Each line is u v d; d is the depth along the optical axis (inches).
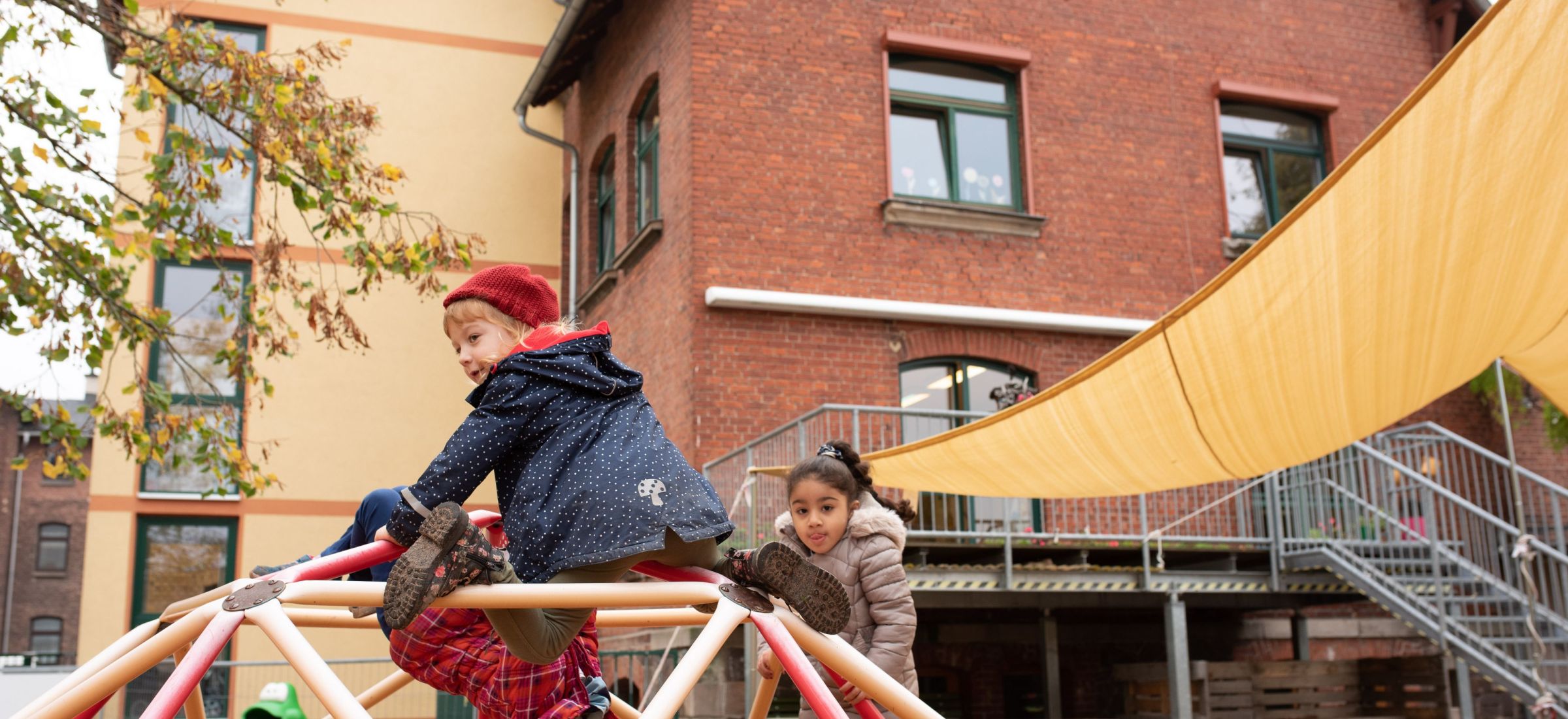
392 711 483.8
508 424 88.7
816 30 444.1
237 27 556.7
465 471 87.0
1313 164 508.1
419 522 85.0
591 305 544.1
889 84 453.4
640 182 498.0
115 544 502.6
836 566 146.7
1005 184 461.1
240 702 462.9
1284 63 503.2
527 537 86.9
